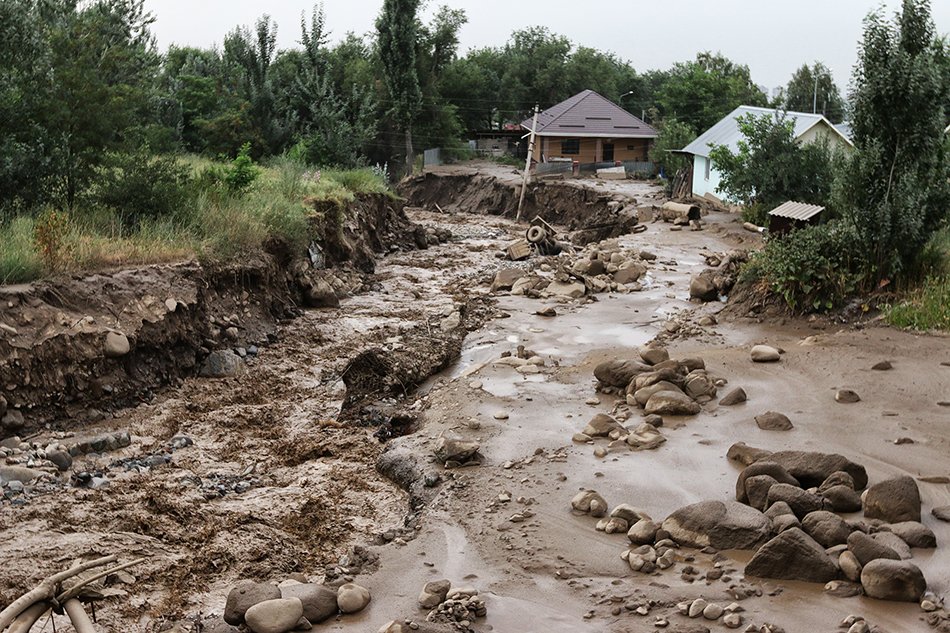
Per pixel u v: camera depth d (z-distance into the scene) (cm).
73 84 1842
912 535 808
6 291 1330
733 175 3284
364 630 733
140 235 1748
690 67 8588
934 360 1335
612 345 1597
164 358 1502
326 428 1310
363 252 2734
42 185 1759
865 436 1077
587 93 6831
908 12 1645
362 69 6431
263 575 890
